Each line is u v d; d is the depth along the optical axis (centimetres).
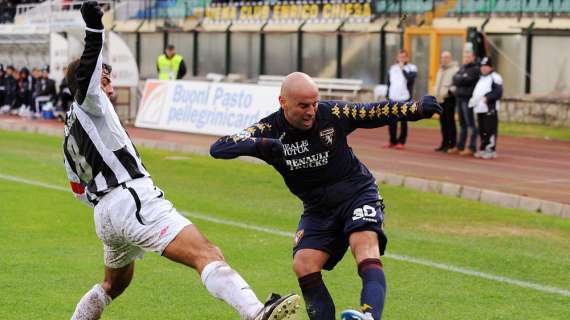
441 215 1716
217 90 3062
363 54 4191
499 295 1122
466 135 2672
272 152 794
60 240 1419
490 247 1414
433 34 3897
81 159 821
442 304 1079
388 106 845
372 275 802
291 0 4506
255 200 1845
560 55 3553
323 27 4331
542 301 1095
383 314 1035
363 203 849
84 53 790
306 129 833
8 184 2014
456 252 1370
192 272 1223
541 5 3612
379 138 3212
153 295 1109
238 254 1331
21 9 5619
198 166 2420
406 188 2086
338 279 1197
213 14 4878
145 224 804
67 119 834
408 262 1298
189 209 1727
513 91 3709
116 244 845
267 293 1122
